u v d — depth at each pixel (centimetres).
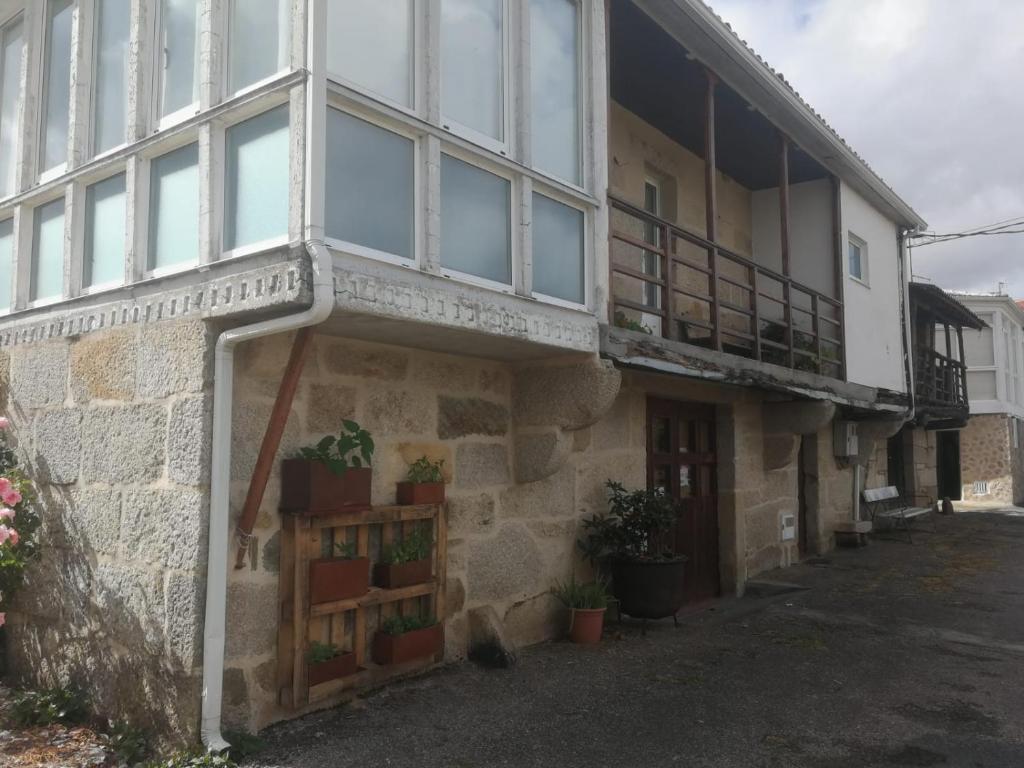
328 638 461
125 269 461
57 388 510
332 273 370
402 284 411
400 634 486
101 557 461
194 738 393
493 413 579
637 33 689
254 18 415
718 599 838
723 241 1041
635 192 884
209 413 408
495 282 483
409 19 442
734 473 882
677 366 636
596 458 684
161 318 436
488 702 477
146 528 432
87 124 512
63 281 514
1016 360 2392
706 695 502
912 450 1761
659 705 482
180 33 454
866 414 1193
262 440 431
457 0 476
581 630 613
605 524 649
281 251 381
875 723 458
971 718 467
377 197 414
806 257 1058
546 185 527
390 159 424
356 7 410
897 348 1215
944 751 419
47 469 510
